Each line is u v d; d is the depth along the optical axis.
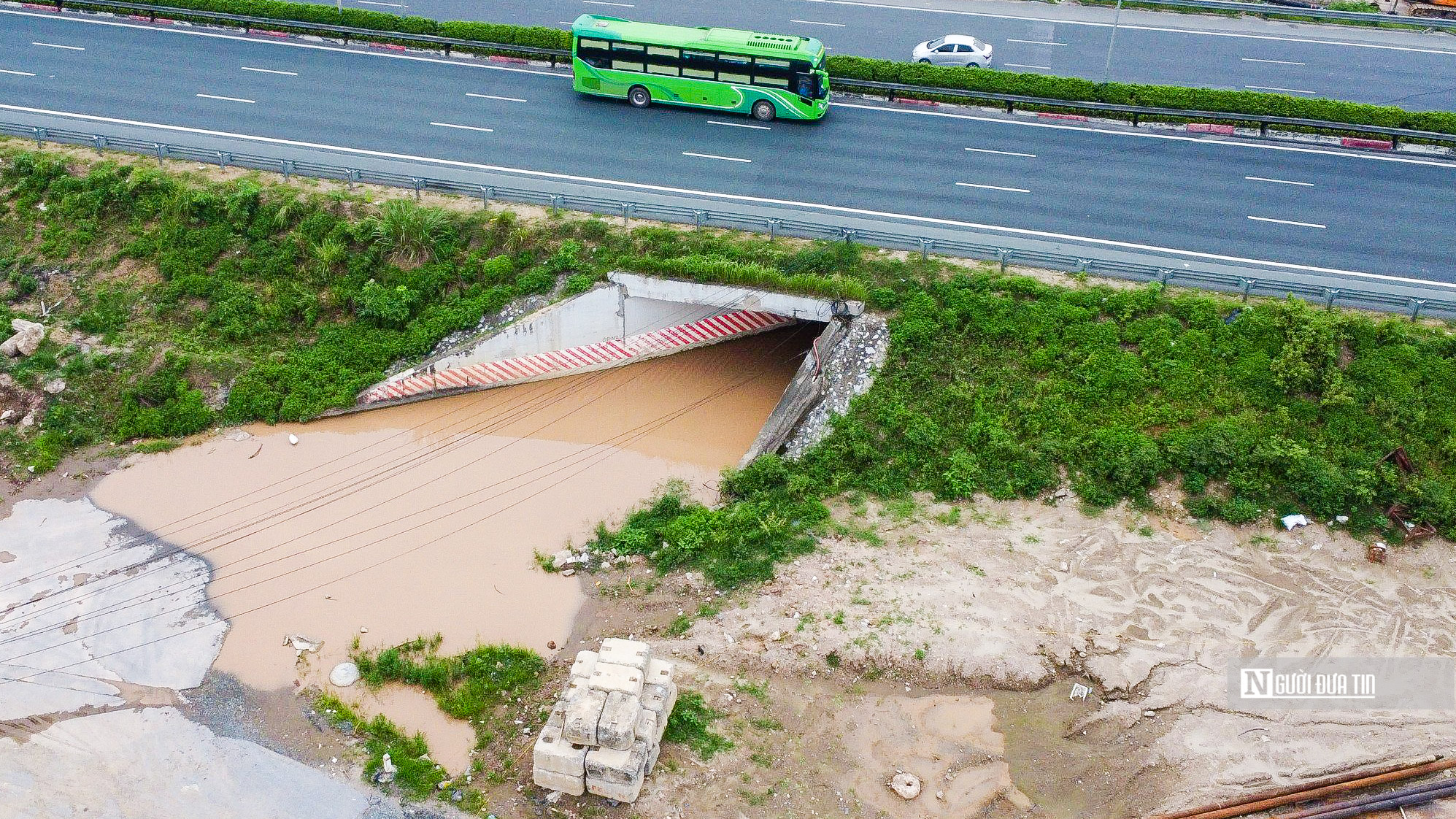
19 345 31.64
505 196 34.44
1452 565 25.98
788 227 32.78
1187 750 22.30
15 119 37.88
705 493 29.50
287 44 43.88
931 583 25.72
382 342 32.22
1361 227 33.81
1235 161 37.28
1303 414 28.09
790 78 38.53
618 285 32.25
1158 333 29.61
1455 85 42.66
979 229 33.62
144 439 30.59
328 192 34.75
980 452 28.62
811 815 21.20
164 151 35.94
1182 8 49.34
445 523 28.31
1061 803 21.50
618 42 39.12
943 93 40.41
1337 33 47.44
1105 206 34.84
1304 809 21.17
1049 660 24.03
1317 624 24.72
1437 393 28.00
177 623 25.31
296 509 28.58
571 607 25.89
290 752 22.61
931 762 22.22
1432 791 21.22
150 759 22.39
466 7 47.44
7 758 22.33
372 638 25.09
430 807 21.56
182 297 33.12
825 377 30.55
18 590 25.94
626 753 20.88
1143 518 27.28
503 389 33.06
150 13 45.09
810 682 23.78
